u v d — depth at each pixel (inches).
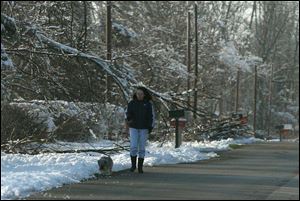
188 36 1616.6
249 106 3595.0
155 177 608.1
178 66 1491.1
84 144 930.1
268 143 1439.5
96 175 608.7
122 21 1920.5
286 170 717.3
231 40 2783.0
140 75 1387.8
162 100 1130.0
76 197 473.1
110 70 1031.0
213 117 1507.1
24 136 830.5
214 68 2292.1
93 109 1015.6
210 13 2802.7
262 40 3705.7
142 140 647.8
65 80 1076.5
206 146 1136.2
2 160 657.0
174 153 867.4
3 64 795.4
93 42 1323.8
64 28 1168.8
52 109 944.9
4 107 818.2
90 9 1585.9
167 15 2190.0
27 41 975.0
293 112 4242.1
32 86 1028.5
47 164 646.5
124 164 694.5
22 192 484.7
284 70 4148.6
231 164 781.3
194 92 1504.7
